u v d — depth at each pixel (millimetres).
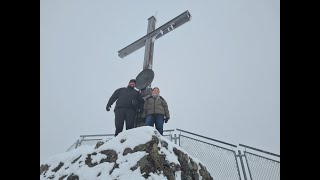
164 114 4805
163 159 3369
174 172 3367
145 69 5707
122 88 5059
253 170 5555
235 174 5531
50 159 4309
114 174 3178
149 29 6980
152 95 4953
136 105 4809
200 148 5984
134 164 3174
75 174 3570
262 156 5672
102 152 3645
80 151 4070
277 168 5438
